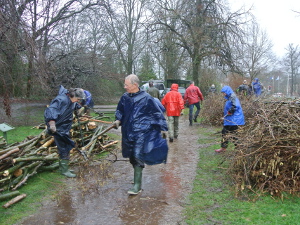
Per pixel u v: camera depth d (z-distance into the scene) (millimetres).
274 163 4102
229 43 21422
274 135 4320
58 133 4969
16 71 11328
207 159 6312
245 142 4492
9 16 9445
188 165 5922
